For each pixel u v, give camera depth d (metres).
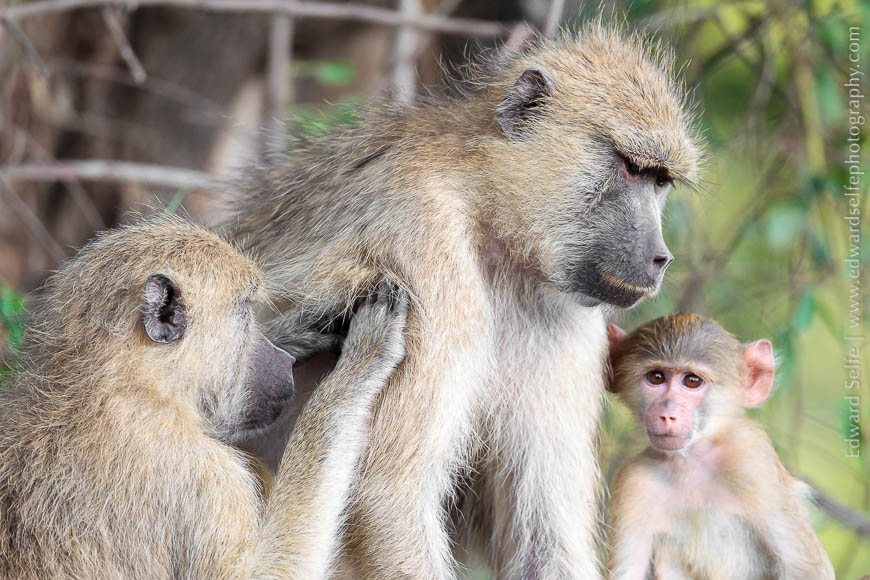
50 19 17.97
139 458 9.57
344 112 12.80
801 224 14.45
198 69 19.23
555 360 10.91
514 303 10.88
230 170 13.80
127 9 13.95
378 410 9.86
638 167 10.42
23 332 10.70
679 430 10.60
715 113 17.11
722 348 10.90
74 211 19.00
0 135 17.45
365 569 9.95
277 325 10.64
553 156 10.41
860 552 17.27
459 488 11.21
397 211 10.21
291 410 10.91
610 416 13.67
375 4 19.11
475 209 10.48
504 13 18.14
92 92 19.02
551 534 10.93
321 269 10.47
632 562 10.81
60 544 9.48
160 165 19.17
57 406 9.79
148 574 9.56
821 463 17.98
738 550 10.79
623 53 11.00
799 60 15.09
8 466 9.70
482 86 11.07
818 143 15.04
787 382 14.41
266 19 18.78
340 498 9.66
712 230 16.48
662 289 14.06
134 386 9.74
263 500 10.40
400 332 9.86
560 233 10.46
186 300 9.88
